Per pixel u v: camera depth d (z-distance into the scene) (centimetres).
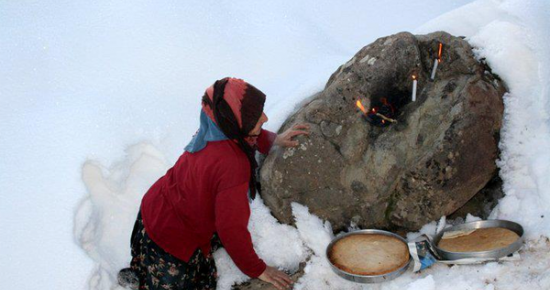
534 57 249
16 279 238
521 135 246
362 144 252
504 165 248
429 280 222
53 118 298
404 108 255
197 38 349
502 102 248
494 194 259
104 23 352
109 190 279
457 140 235
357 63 259
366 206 256
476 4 284
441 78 252
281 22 367
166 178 237
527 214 238
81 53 336
